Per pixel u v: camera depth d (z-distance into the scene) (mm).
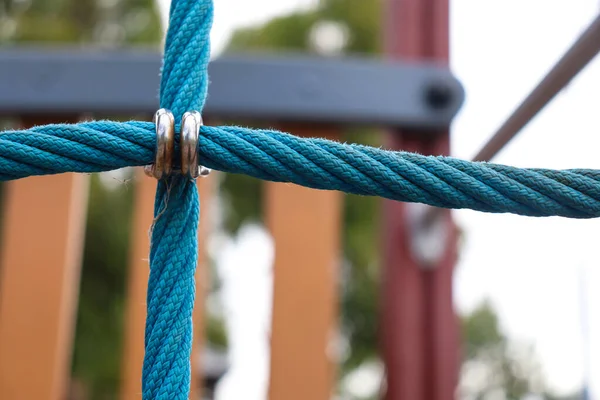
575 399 3254
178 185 444
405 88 855
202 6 461
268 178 433
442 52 1012
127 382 796
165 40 466
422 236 926
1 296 824
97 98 827
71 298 858
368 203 2498
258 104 831
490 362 3623
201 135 427
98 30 2473
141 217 833
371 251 2443
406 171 429
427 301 931
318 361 806
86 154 421
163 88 457
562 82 589
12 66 837
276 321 814
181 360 436
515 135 667
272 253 832
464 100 855
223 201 2615
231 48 2689
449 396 905
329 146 430
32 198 848
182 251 444
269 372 802
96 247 2096
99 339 2045
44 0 2420
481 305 3545
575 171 434
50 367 804
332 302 823
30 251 834
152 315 440
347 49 2676
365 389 2689
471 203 433
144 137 424
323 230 837
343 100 842
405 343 919
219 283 2799
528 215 438
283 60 844
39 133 421
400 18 1043
